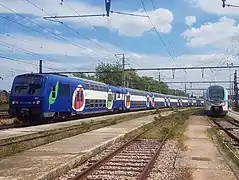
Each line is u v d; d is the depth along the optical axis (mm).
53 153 13422
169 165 12547
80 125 26953
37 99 27016
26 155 12945
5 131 21609
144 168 11305
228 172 11312
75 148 14859
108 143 17484
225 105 46156
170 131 24641
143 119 38281
